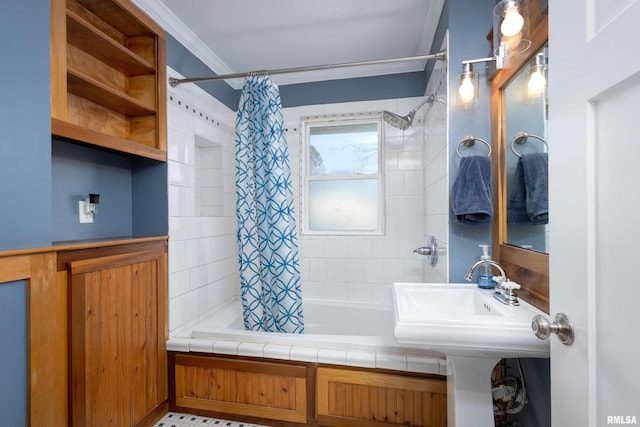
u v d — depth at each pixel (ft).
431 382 4.32
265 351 4.81
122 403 4.28
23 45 3.08
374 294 7.64
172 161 5.52
